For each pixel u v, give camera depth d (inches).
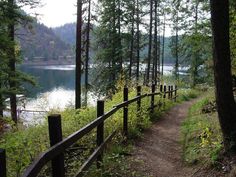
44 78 4116.6
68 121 402.3
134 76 1814.7
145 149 378.9
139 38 1995.6
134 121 455.8
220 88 287.7
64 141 180.2
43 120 451.8
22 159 253.0
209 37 538.6
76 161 296.4
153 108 608.7
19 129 438.0
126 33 1683.1
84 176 238.4
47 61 7755.9
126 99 409.1
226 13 276.1
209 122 435.8
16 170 239.0
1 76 796.0
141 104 543.2
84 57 1519.4
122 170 291.3
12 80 847.7
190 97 1277.1
